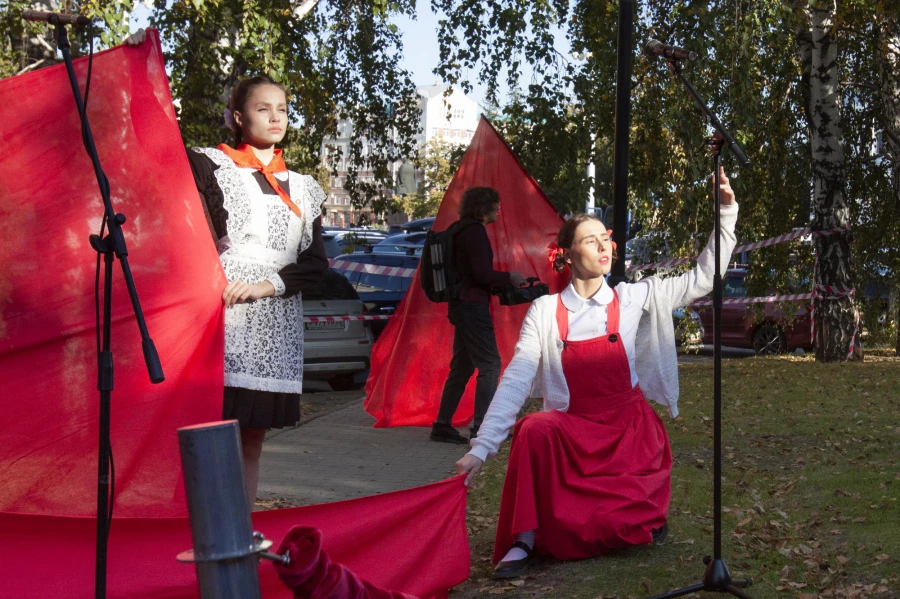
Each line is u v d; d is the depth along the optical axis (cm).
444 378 838
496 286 735
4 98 340
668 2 1171
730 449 693
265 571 323
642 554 424
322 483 621
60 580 303
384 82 1256
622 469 419
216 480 163
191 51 959
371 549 346
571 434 411
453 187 855
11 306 336
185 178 357
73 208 344
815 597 367
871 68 1386
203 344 353
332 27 1245
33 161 342
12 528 299
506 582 402
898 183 1345
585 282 424
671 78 1138
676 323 1424
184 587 309
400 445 757
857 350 1355
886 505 502
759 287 1462
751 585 383
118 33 846
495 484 603
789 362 1339
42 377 338
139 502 343
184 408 350
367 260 1518
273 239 376
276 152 393
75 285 341
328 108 1189
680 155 1162
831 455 655
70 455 339
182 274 351
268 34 963
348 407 974
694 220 1174
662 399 435
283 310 378
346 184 1290
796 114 1402
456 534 368
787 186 1396
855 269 1429
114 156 350
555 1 1223
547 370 421
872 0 1264
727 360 1427
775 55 1290
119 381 343
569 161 1184
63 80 347
